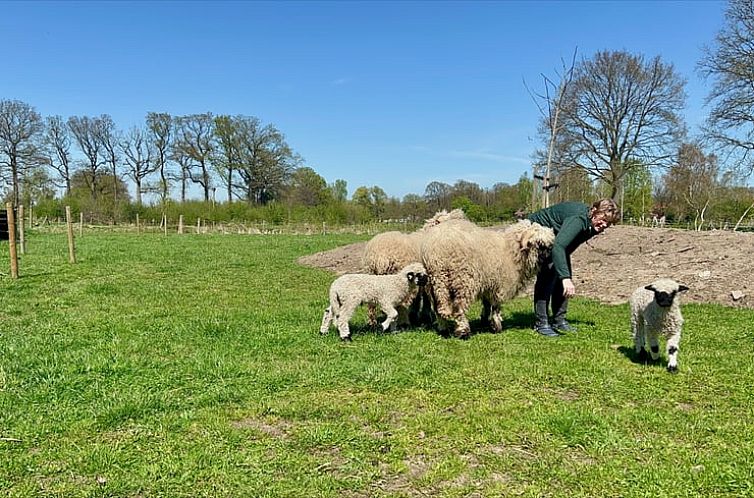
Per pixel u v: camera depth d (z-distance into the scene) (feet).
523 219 26.99
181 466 12.46
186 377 18.53
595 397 16.94
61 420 14.88
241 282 44.62
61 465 12.55
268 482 11.93
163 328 26.02
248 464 12.66
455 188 193.57
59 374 18.45
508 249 25.41
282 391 17.44
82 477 12.11
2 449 13.24
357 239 108.47
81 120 202.39
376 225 169.58
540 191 75.56
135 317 28.76
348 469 12.51
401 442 13.80
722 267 37.27
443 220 30.81
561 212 25.89
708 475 12.03
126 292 38.24
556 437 14.07
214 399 16.57
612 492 11.58
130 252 69.87
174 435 14.16
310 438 13.97
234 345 22.84
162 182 207.31
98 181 207.00
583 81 116.47
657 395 17.07
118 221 177.68
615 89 116.16
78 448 13.28
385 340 23.89
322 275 49.44
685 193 128.16
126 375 18.57
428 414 15.46
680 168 118.93
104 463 12.55
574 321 28.50
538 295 25.66
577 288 38.81
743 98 96.02
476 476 12.25
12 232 44.75
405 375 18.72
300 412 15.67
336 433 14.24
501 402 16.39
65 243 84.38
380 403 16.40
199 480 12.00
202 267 54.95
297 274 50.11
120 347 22.20
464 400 16.67
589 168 120.47
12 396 16.43
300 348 22.43
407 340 23.90
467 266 23.97
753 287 32.50
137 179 206.80
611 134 119.24
